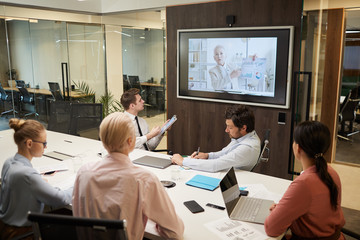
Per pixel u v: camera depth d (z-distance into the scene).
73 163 2.50
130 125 1.47
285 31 3.61
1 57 5.02
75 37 5.83
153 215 1.43
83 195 1.42
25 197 1.85
